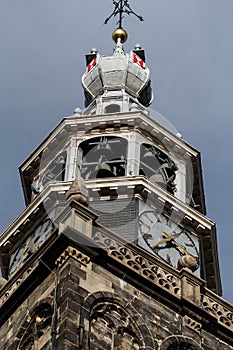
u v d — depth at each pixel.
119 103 59.00
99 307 47.44
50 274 48.34
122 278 48.56
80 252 48.22
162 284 49.22
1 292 50.25
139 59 61.06
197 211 54.88
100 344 46.53
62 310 46.66
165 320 48.44
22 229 53.78
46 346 46.84
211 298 50.09
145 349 47.22
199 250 54.06
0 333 48.97
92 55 61.31
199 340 48.69
